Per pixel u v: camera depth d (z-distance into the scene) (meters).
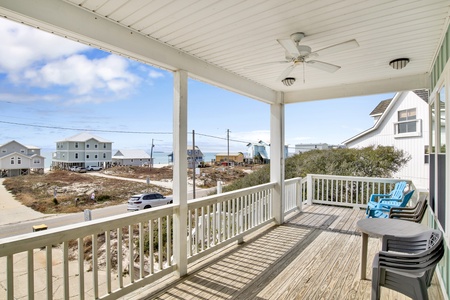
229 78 3.97
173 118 3.15
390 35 2.69
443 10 2.20
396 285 1.92
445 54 2.58
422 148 9.23
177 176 3.07
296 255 3.63
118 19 2.33
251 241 4.24
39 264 3.69
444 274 2.56
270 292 2.66
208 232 3.53
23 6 1.81
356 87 4.73
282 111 5.45
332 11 2.20
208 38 2.75
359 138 12.70
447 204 2.39
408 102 9.88
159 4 2.08
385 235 2.37
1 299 2.58
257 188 4.64
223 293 2.64
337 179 6.76
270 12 2.21
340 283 2.84
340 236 4.47
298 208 6.28
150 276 2.69
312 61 2.73
